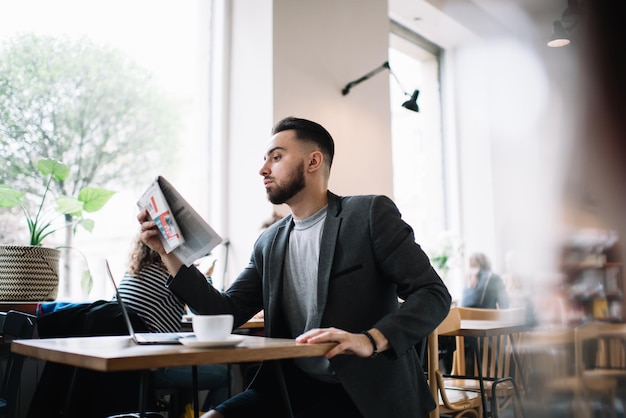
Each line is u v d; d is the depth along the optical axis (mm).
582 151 483
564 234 505
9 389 1743
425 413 1444
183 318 2619
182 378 2402
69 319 1956
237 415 1398
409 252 1395
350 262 1425
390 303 1465
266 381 1492
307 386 1452
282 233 1587
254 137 3812
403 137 5812
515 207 557
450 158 6262
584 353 1800
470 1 5805
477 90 6129
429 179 6098
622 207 469
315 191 1550
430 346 1990
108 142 3447
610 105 461
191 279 1438
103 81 3465
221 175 3896
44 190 3131
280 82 3814
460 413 2129
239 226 3824
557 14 1019
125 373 1872
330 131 4160
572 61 497
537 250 536
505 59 963
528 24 1051
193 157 3887
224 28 4012
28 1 3172
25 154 3084
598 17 471
